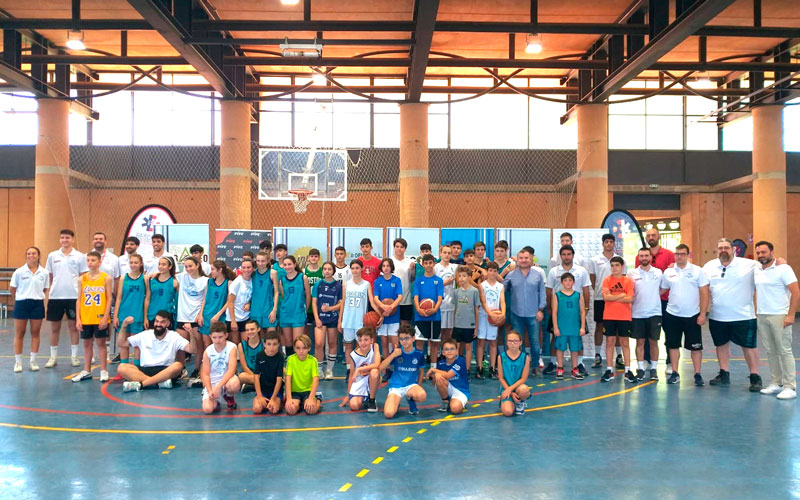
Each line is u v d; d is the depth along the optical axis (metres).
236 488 4.10
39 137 15.98
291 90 15.45
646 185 20.95
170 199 20.16
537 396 7.23
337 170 16.39
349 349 8.04
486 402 6.91
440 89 17.45
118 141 20.12
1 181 20.14
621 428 5.72
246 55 16.12
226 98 15.38
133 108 20.14
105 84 17.14
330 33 14.89
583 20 14.17
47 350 10.95
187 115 20.23
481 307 8.30
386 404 6.21
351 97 20.05
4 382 7.98
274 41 11.35
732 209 21.02
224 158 15.55
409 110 15.66
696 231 20.94
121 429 5.67
